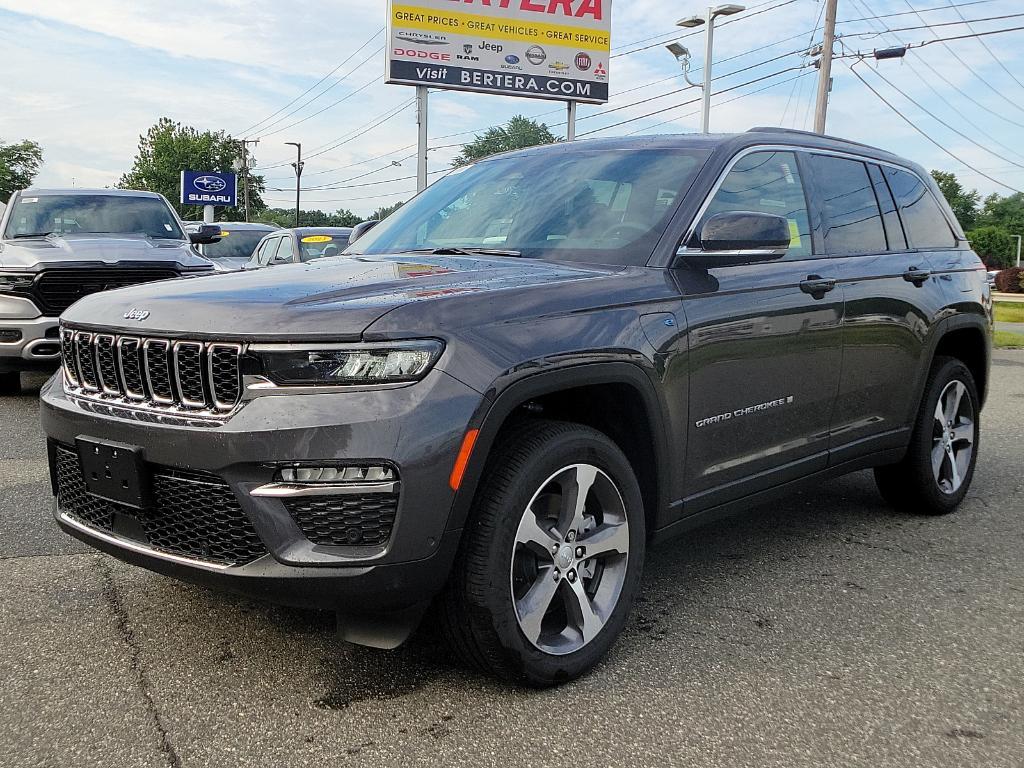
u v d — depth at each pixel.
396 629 2.72
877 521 4.88
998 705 2.85
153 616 3.41
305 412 2.49
